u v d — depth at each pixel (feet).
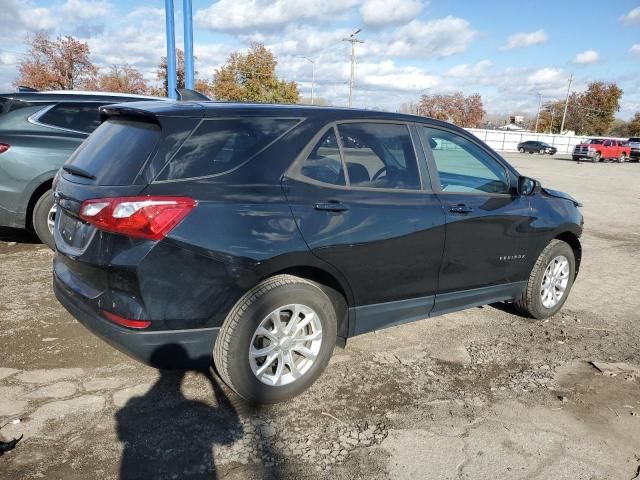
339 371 12.34
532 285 15.56
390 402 11.10
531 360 13.58
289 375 10.80
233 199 9.71
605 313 17.66
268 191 10.13
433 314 13.38
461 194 13.23
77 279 10.21
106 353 12.42
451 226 12.66
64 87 126.62
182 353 9.64
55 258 11.71
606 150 142.41
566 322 16.55
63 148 18.78
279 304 10.19
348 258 10.94
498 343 14.53
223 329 9.95
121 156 9.86
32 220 19.11
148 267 9.00
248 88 146.92
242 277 9.70
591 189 61.21
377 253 11.37
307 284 10.61
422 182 12.59
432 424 10.37
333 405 10.86
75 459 8.71
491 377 12.51
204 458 8.96
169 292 9.21
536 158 151.84
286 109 11.05
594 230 33.22
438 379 12.25
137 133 10.14
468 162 13.75
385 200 11.65
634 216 40.14
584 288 20.47
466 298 13.83
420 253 12.17
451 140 13.62
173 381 11.34
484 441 9.92
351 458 9.20
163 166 9.43
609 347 14.76
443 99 257.96
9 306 14.82
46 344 12.69
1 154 17.90
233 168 9.97
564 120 283.79
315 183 10.79
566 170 98.94
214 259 9.42
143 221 8.96
